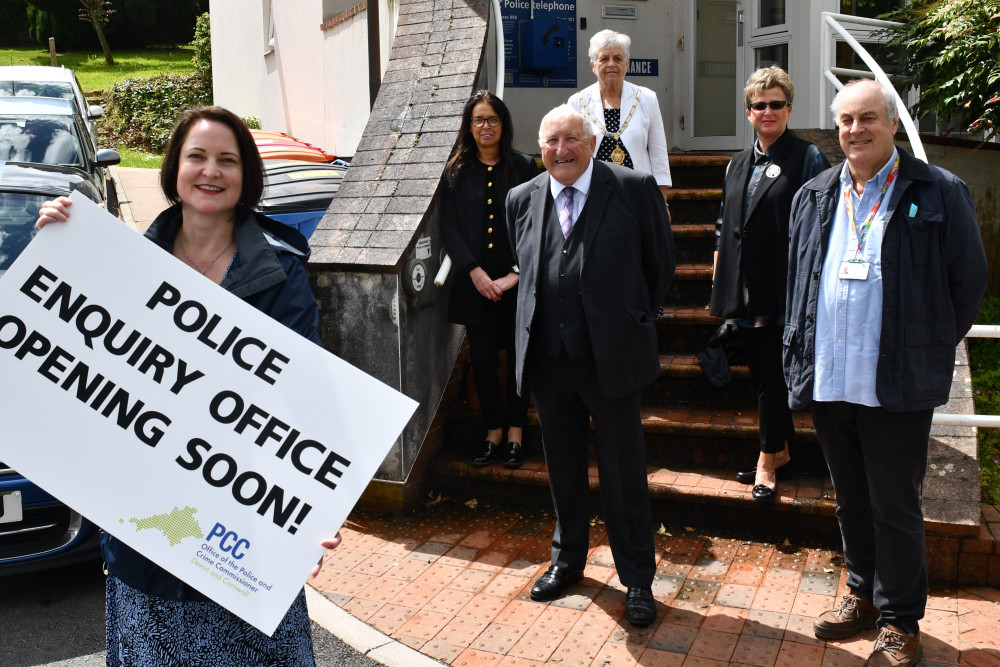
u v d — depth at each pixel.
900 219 3.11
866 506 3.42
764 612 3.63
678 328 5.30
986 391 5.62
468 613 3.72
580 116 3.51
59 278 2.17
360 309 4.65
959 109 6.48
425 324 4.84
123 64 31.17
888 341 3.09
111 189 12.12
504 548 4.34
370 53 6.57
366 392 2.16
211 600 2.16
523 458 4.81
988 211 7.41
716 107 8.14
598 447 3.68
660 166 4.95
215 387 2.16
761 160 4.22
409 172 4.97
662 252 3.65
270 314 2.27
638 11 7.93
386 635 3.57
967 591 3.74
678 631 3.51
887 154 3.14
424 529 4.59
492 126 4.58
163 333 2.17
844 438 3.37
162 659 2.15
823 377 3.27
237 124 2.29
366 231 4.76
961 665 3.19
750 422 4.64
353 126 8.38
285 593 2.09
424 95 5.36
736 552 4.15
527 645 3.46
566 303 3.56
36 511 3.91
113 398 2.14
